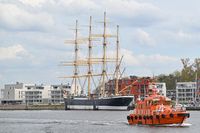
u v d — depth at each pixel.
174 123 143.50
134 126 150.25
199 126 148.25
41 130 152.00
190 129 138.25
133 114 154.00
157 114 143.50
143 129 139.12
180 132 130.62
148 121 146.75
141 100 151.62
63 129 154.25
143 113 148.88
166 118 142.88
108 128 151.12
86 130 148.12
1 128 161.50
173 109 144.38
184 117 143.50
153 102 145.75
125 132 133.75
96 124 173.38
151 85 150.75
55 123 185.38
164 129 137.62
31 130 152.38
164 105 145.50
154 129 138.12
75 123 182.88
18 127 165.75
